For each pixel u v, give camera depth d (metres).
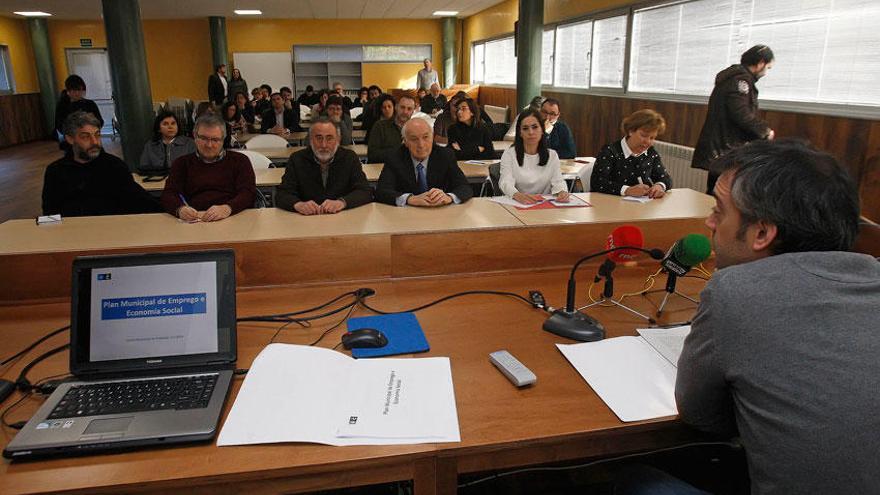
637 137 2.87
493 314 1.53
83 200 2.88
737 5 4.41
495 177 3.74
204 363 1.20
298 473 0.93
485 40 11.15
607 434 1.03
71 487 0.88
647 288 1.72
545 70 8.41
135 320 1.20
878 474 0.72
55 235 1.77
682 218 1.97
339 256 1.74
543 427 1.02
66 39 12.00
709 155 3.74
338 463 0.93
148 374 1.17
